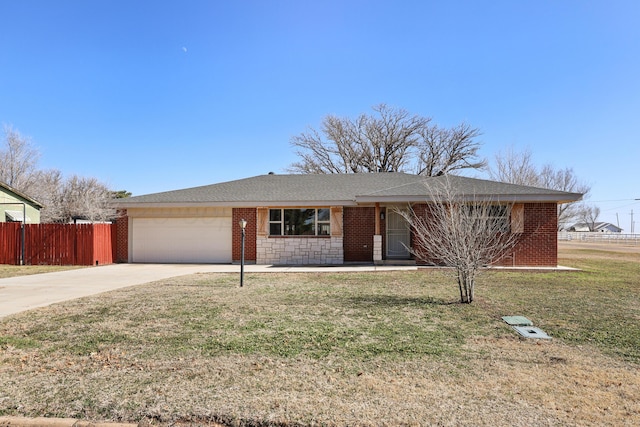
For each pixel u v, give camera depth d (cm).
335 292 950
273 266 1608
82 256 1677
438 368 455
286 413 351
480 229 876
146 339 569
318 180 2019
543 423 331
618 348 525
